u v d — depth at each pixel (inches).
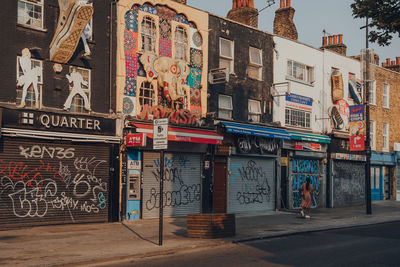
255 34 910.4
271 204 920.3
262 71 921.5
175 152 746.8
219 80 825.5
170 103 743.1
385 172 1300.4
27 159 564.7
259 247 464.4
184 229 585.9
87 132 621.9
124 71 671.8
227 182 831.1
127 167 670.5
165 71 711.1
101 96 650.2
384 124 1302.9
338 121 1106.7
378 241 515.5
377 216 837.8
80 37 625.9
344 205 1107.9
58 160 593.9
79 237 500.1
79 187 613.3
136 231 559.2
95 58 645.3
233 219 526.9
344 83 1143.0
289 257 403.9
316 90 1059.3
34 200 569.0
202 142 730.8
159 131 455.2
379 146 1266.0
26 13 583.5
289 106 980.6
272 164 930.1
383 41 586.2
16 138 555.2
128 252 406.9
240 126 823.1
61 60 602.9
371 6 569.6
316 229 615.2
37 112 572.1
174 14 754.2
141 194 689.6
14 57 564.1
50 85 597.9
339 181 1099.3
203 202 781.3
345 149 1120.2
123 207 660.1
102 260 376.8
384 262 380.8
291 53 995.3
